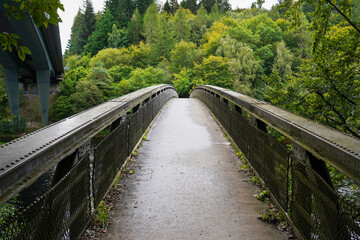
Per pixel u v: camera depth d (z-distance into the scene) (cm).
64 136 250
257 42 6475
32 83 5088
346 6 787
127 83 5069
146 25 10050
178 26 9762
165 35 8131
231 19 7575
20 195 1536
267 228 332
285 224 338
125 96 646
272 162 393
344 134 265
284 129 342
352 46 802
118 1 12319
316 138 254
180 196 427
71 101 5078
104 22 10581
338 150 216
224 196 425
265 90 1072
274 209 376
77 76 5638
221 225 340
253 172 512
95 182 343
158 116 1266
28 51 245
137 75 5188
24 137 246
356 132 840
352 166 196
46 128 282
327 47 834
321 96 900
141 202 406
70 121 321
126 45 9881
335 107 891
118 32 9806
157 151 685
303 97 951
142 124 798
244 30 6316
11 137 4016
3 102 3966
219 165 578
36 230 190
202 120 1162
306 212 279
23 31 2214
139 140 745
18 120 4075
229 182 482
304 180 285
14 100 3738
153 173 529
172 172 536
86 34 12206
